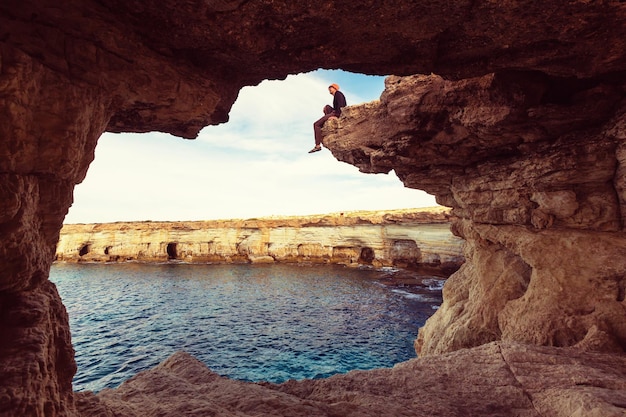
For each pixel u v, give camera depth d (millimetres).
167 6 3588
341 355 22125
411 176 13266
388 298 36969
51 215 3277
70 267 64125
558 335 8125
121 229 69688
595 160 8000
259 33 4184
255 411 4406
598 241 8227
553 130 8562
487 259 11969
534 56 4871
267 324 30656
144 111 4941
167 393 4984
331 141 13875
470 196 11641
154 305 38844
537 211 9281
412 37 4418
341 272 53438
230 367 20781
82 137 3389
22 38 2828
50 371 2814
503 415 4824
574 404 4547
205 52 4527
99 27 3410
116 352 24234
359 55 4867
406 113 10078
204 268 61469
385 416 4527
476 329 11281
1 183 2512
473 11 3875
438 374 6219
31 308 2791
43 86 2891
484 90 8242
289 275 53625
